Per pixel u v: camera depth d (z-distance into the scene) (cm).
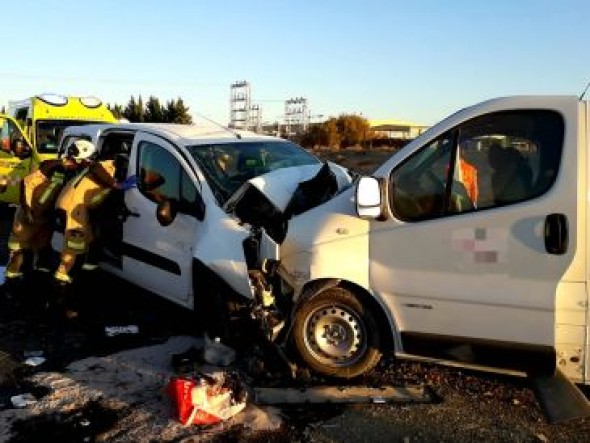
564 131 407
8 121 1370
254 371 500
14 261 737
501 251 421
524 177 418
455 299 437
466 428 425
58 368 528
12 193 1367
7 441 413
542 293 413
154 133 652
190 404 431
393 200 456
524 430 422
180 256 582
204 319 572
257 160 639
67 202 659
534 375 426
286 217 514
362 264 466
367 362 484
